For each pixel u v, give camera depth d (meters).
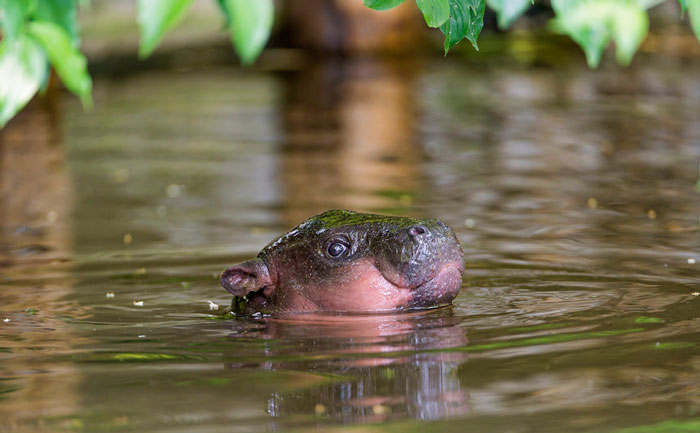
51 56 6.43
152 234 14.14
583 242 12.85
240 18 4.94
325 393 7.09
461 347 8.19
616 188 16.92
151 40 4.82
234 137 23.53
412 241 9.34
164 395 7.11
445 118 25.58
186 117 26.73
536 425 6.34
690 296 9.86
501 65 35.88
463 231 13.77
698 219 14.23
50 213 15.88
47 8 6.76
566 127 23.75
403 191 17.08
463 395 6.97
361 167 19.53
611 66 34.41
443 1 5.58
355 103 28.38
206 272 11.76
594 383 7.16
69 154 21.72
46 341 8.81
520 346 8.17
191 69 36.44
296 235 9.95
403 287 9.41
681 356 7.77
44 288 11.05
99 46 40.00
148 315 9.77
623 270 11.17
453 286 9.44
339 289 9.48
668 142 21.47
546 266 11.50
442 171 18.94
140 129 24.97
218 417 6.61
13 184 18.52
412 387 7.17
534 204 15.75
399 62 37.28
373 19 39.03
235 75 34.91
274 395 7.07
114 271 11.88
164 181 18.55
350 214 10.03
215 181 18.42
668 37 40.19
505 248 12.59
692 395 6.84
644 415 6.48
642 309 9.37
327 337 8.66
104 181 18.64
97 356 8.26
